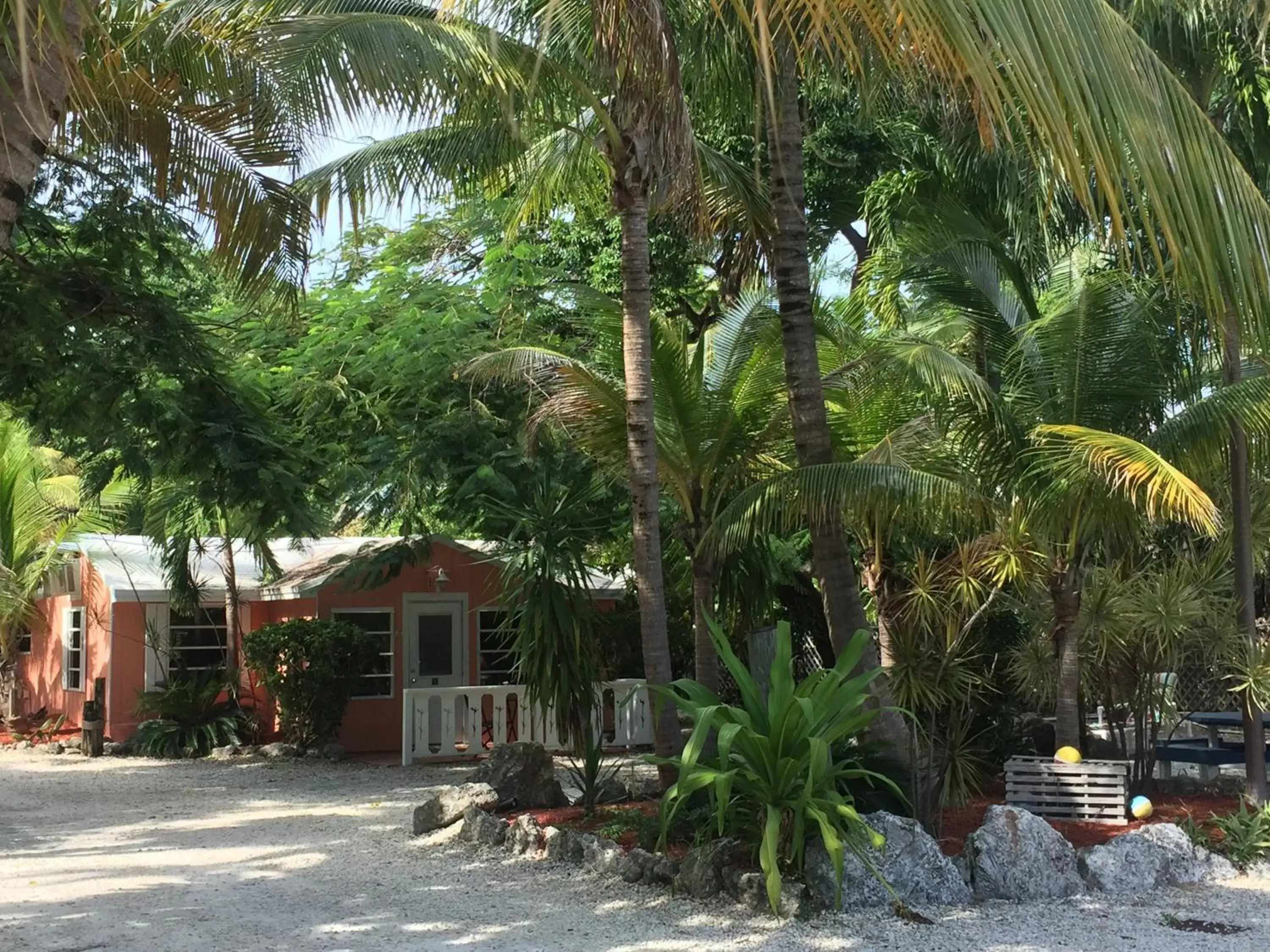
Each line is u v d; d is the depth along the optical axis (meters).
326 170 9.17
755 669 11.52
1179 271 2.24
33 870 8.71
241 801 12.34
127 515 24.02
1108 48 2.17
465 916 7.06
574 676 10.62
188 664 18.53
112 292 11.27
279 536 14.52
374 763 15.77
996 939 6.35
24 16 2.13
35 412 11.80
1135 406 9.18
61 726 19.89
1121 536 9.07
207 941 6.58
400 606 17.55
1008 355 9.75
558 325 16.89
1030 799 9.05
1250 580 9.26
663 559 14.91
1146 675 9.84
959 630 9.79
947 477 9.12
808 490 8.34
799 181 9.43
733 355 10.48
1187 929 6.60
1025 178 9.90
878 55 5.20
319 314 15.72
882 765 8.13
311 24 6.55
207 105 7.27
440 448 13.55
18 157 3.75
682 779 7.04
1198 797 10.03
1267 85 9.03
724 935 6.46
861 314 12.01
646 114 6.41
